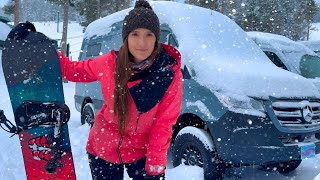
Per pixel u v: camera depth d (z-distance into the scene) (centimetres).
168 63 237
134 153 255
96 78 253
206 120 421
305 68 859
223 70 442
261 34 926
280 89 435
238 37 554
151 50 229
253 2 3962
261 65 498
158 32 232
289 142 429
